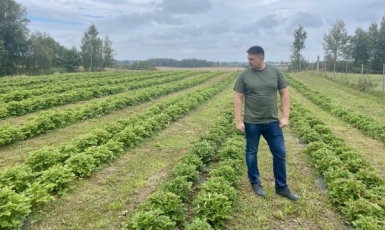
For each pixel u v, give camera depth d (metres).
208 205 5.20
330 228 5.12
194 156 7.74
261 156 8.62
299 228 5.03
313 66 57.94
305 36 62.31
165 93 22.73
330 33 53.72
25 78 32.22
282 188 6.07
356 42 63.91
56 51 79.12
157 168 7.79
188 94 20.05
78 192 6.27
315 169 7.71
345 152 7.95
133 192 6.36
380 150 9.50
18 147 9.13
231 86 30.70
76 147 8.35
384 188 6.08
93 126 12.09
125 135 9.38
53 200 5.54
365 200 5.39
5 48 60.00
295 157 8.72
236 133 10.54
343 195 5.76
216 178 6.13
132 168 7.74
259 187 6.23
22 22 63.38
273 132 5.81
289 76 41.97
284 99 5.75
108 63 84.88
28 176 6.12
